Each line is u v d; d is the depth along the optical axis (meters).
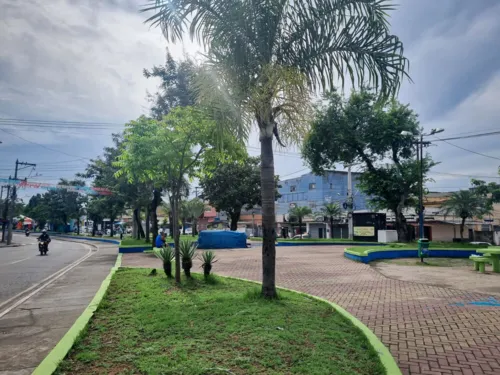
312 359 4.20
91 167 36.56
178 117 9.41
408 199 33.62
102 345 4.62
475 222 45.50
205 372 3.81
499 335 5.58
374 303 7.86
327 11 6.94
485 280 11.17
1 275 13.20
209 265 9.70
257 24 7.04
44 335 5.66
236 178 38.12
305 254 20.88
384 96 6.93
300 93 6.88
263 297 7.18
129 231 84.06
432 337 5.50
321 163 30.94
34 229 94.69
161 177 11.59
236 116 6.90
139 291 8.12
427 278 11.57
